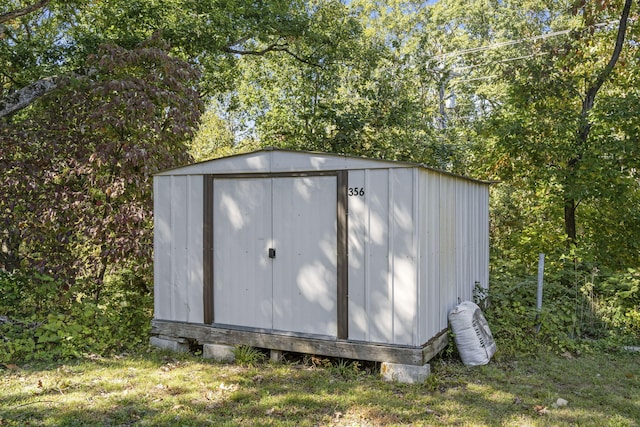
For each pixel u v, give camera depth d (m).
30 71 8.47
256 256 4.98
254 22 11.65
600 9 8.56
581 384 4.36
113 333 5.64
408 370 4.27
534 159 8.73
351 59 13.69
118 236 6.12
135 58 6.61
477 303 6.13
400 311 4.32
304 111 14.06
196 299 5.27
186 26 10.01
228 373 4.57
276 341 4.83
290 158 4.78
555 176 8.40
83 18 10.43
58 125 6.49
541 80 8.65
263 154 4.91
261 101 15.38
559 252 8.27
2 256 7.15
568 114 8.33
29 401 3.83
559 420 3.53
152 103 6.31
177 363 4.91
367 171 4.45
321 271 4.67
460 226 5.69
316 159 4.66
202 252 5.23
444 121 20.30
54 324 5.28
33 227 6.33
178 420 3.49
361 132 13.21
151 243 6.14
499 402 3.88
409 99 13.94
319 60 13.64
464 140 14.33
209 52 10.88
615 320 5.99
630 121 7.96
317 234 4.69
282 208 4.85
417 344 4.27
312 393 4.04
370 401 3.86
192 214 5.29
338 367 4.56
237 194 5.07
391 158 13.23
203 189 5.22
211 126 16.78
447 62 18.66
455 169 13.62
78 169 6.13
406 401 3.87
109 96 6.50
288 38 12.77
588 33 8.97
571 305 6.27
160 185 5.50
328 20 13.62
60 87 6.74
